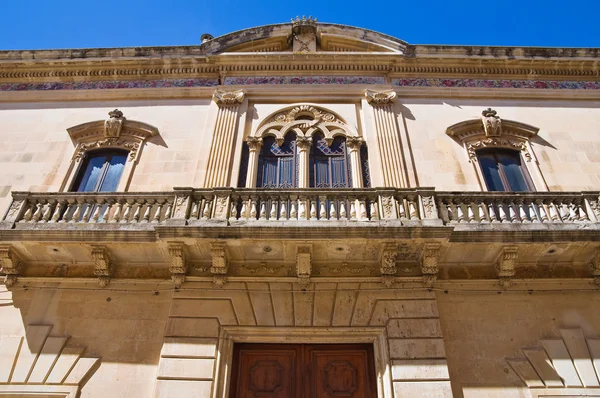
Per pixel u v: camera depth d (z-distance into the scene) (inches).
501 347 317.1
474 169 430.3
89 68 524.7
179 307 328.8
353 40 556.1
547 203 354.9
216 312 327.6
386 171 423.5
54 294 343.0
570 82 521.7
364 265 343.9
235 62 524.4
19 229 327.3
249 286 339.0
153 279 345.4
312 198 345.7
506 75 522.6
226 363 309.4
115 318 331.6
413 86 510.6
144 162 438.6
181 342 311.9
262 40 558.6
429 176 424.5
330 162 443.5
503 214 344.2
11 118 485.1
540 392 295.7
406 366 299.0
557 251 337.1
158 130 465.4
